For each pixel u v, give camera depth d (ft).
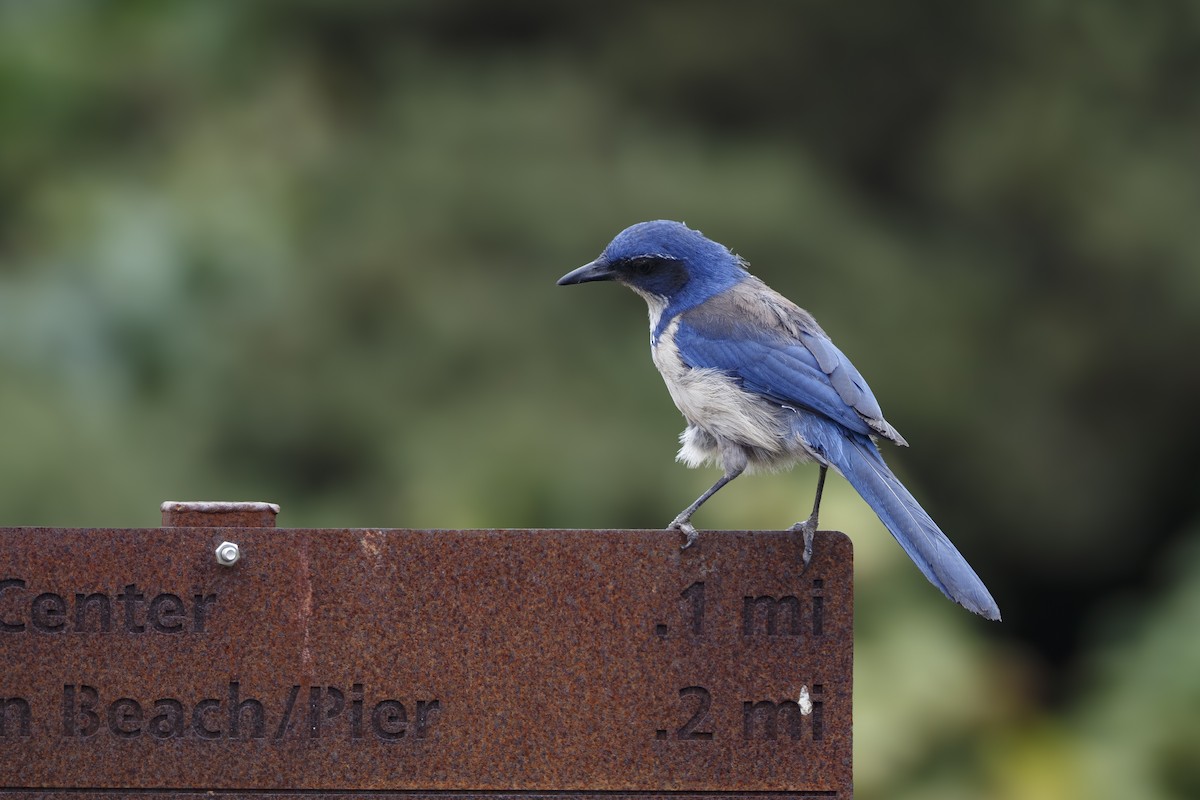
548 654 23.88
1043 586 64.03
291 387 51.01
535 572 23.95
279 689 23.82
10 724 23.68
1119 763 40.16
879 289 57.36
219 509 24.62
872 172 63.52
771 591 23.88
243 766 23.72
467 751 23.79
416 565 23.95
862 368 56.44
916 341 57.52
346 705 23.82
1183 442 62.75
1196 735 40.91
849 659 23.77
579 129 56.75
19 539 23.82
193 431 46.60
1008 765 37.42
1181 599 44.24
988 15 61.87
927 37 62.34
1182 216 60.03
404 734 23.81
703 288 28.78
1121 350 61.31
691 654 23.85
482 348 52.90
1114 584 63.62
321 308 52.08
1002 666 40.47
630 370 52.80
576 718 23.81
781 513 38.29
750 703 23.79
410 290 53.06
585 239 54.65
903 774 36.78
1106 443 62.23
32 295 34.96
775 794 23.68
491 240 54.85
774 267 56.90
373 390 51.62
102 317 35.24
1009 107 61.41
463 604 23.94
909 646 37.93
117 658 23.77
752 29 60.75
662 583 23.91
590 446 50.19
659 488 49.96
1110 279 60.85
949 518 61.31
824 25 61.41
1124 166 60.49
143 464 41.39
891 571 38.32
